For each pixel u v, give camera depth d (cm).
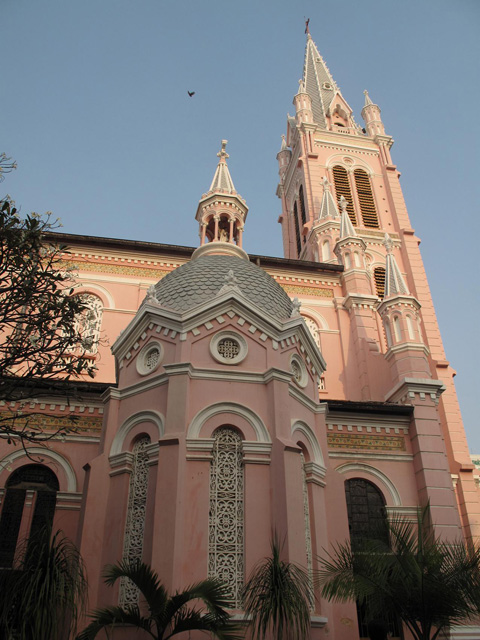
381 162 4597
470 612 1255
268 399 1521
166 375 1523
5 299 1388
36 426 1792
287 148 5550
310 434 1628
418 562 1259
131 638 1220
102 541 1412
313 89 5297
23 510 1677
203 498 1355
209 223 2595
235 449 1455
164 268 2809
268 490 1397
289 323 1692
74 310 1445
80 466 1759
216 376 1528
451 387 3309
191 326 1602
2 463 1719
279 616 1066
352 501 1928
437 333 3572
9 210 1385
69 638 1234
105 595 1320
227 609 1248
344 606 1524
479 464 5475
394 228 4138
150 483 1398
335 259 3422
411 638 1698
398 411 2053
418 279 3803
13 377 1473
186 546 1293
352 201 4234
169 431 1418
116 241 2756
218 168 2734
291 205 4916
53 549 1130
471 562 1257
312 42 5816
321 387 2650
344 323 2864
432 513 1880
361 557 1283
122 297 2672
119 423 1580
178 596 1049
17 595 1075
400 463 2012
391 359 2352
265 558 1217
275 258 2939
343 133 4759
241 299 1652
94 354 2456
